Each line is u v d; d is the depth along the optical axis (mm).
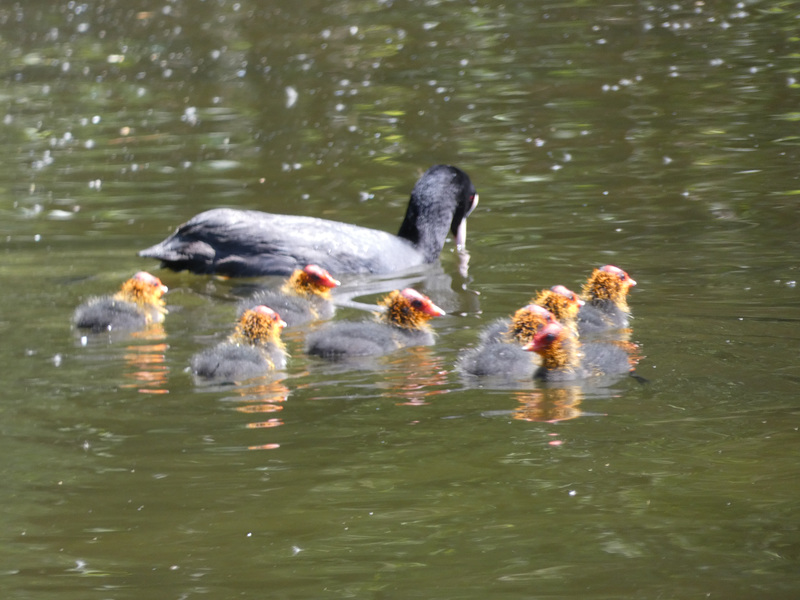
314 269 14195
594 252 16125
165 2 44281
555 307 12906
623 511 8070
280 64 33219
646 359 11352
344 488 8547
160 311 13742
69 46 37000
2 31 39750
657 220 17562
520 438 9391
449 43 34688
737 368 10953
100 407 10305
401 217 18812
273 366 11531
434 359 11812
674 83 27750
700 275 14578
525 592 7098
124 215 19297
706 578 7188
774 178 19594
